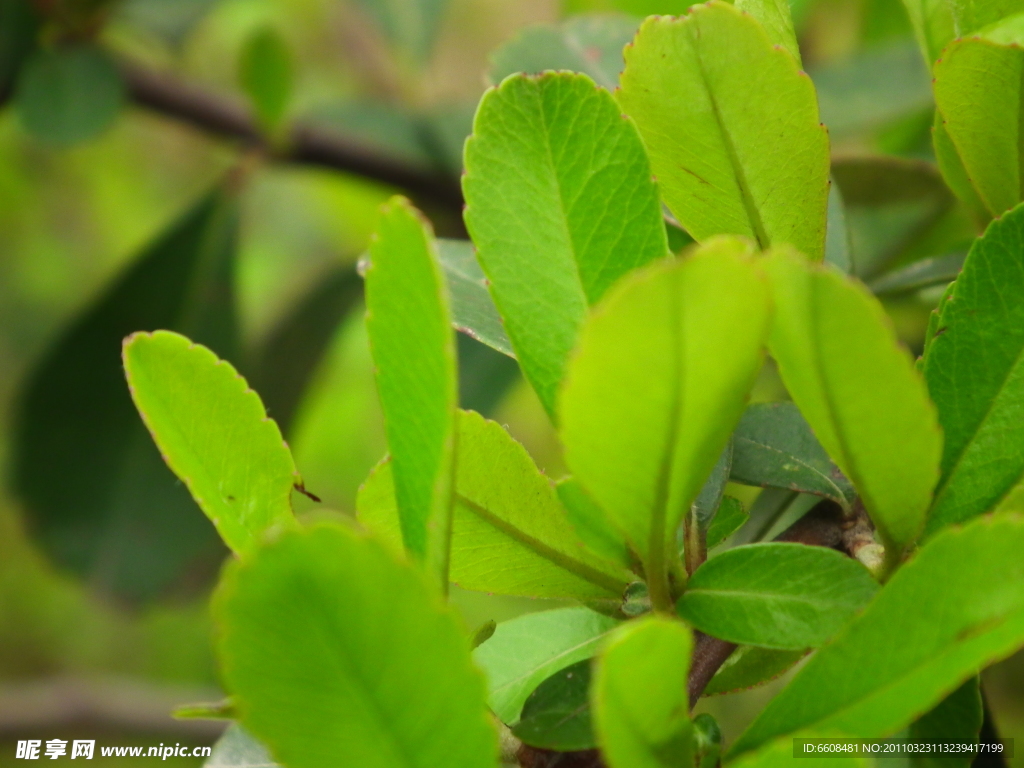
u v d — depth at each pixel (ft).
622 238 1.19
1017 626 1.08
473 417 1.20
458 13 3.94
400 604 1.06
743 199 1.22
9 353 4.97
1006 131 1.25
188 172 4.78
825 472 1.30
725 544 1.52
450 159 2.76
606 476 1.10
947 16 1.28
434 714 1.07
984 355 1.21
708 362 1.07
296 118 2.79
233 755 1.27
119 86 2.55
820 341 1.09
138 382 1.18
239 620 1.06
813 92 1.20
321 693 1.07
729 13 1.19
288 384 2.89
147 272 2.82
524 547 1.22
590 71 1.71
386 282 1.09
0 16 2.54
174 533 2.77
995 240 1.20
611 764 1.07
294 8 3.71
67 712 3.80
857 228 2.08
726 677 1.25
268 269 4.67
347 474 3.88
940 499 1.20
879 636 1.10
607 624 1.27
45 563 2.74
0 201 4.39
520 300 1.19
